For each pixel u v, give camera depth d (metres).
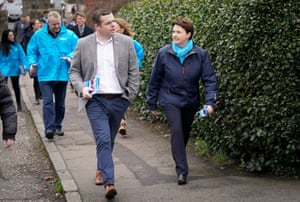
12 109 5.60
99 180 6.52
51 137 9.09
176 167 6.45
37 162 8.18
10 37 12.84
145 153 8.01
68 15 30.44
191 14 8.44
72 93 15.49
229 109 6.76
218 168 6.99
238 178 6.52
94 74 6.20
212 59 7.26
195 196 5.96
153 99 6.65
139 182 6.55
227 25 6.77
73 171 7.16
